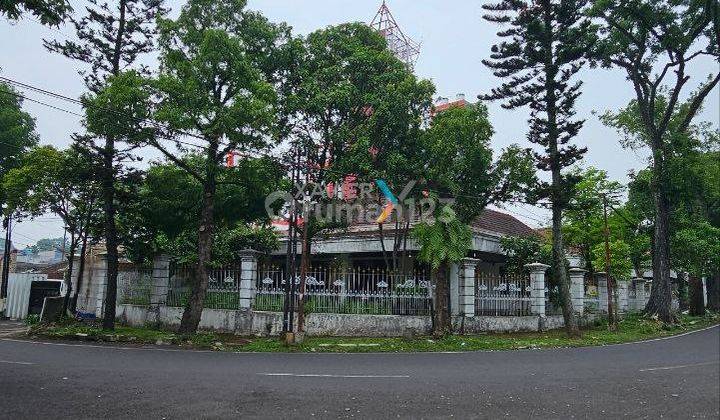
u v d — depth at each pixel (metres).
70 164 17.86
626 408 7.45
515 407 7.39
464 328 19.08
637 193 29.02
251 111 14.84
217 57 15.28
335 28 18.78
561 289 19.91
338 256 25.11
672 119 29.94
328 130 17.98
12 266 41.16
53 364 10.52
